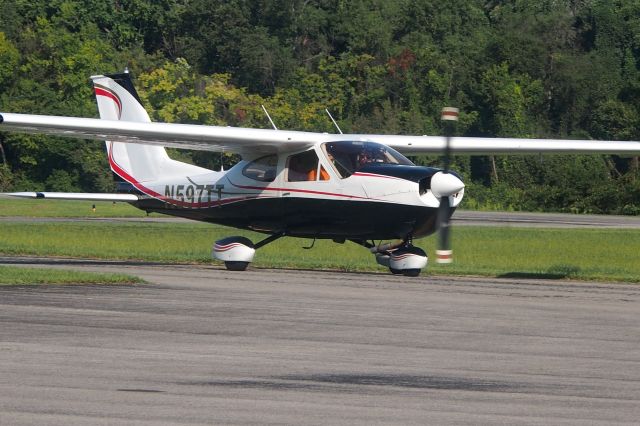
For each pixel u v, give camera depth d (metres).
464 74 191.88
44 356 29.05
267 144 57.47
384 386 26.34
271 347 31.39
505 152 64.56
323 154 56.72
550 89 194.50
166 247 74.56
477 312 40.22
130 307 39.19
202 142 58.38
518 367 29.08
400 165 55.34
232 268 58.41
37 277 47.28
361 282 51.91
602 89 192.75
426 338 33.62
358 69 198.25
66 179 166.62
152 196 65.25
